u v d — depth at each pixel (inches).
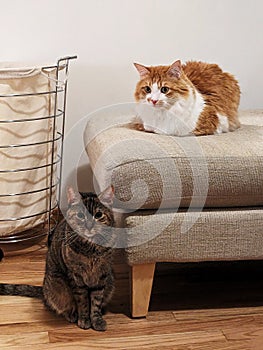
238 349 58.0
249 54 94.0
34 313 63.8
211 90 72.4
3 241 81.1
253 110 88.7
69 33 86.7
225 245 61.6
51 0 84.7
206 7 90.0
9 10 83.9
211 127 69.4
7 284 67.7
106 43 88.4
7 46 85.5
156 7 88.3
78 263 59.0
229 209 61.7
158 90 67.8
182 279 72.7
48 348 57.4
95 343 58.5
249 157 60.5
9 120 72.3
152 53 90.4
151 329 61.3
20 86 71.8
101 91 90.3
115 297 67.6
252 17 92.1
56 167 85.0
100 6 86.4
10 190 75.7
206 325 62.2
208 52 92.4
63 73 88.0
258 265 77.1
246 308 65.9
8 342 58.2
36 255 78.9
